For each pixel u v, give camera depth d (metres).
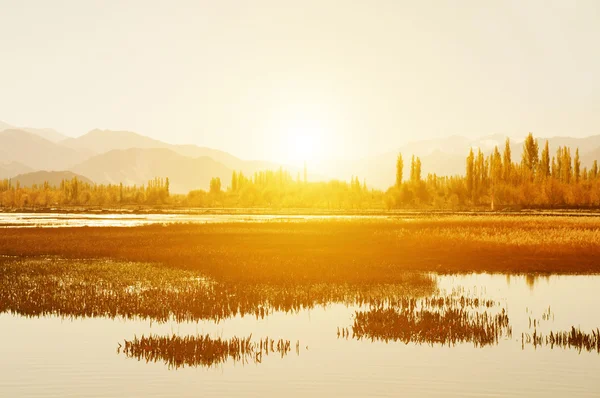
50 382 14.30
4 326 19.88
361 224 72.25
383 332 18.77
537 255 40.16
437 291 26.78
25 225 77.06
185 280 29.12
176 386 14.08
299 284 27.88
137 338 18.30
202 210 159.62
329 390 13.70
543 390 13.79
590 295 26.02
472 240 48.25
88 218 102.06
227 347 16.88
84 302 23.48
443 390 13.77
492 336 18.30
